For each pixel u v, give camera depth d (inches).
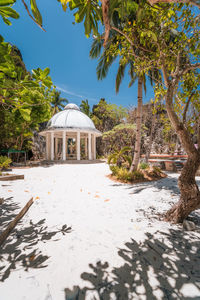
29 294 62.9
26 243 100.7
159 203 186.2
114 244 100.2
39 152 1244.5
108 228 122.3
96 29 58.9
